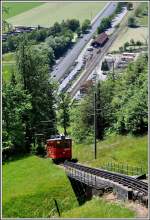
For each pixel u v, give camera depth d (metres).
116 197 42.72
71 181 56.88
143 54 99.56
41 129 82.38
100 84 96.00
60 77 151.50
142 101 80.44
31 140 80.69
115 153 69.81
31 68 83.44
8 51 109.12
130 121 79.81
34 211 53.41
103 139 86.38
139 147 70.06
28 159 70.69
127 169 59.22
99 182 48.22
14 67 88.25
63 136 69.19
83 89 130.62
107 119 90.19
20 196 54.94
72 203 54.03
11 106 78.06
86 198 51.59
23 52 83.25
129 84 95.56
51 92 85.50
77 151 79.94
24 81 82.75
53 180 57.91
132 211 35.88
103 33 191.62
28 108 79.00
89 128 90.81
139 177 48.72
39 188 56.44
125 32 195.12
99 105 90.75
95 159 70.38
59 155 67.75
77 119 91.94
